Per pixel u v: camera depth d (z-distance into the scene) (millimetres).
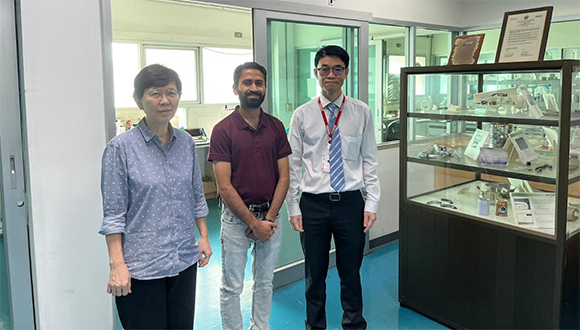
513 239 2287
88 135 2182
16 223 2012
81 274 2217
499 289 2373
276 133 2174
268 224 2086
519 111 2395
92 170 2207
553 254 2139
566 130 2049
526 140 2377
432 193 2918
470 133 2764
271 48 3000
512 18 2453
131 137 1617
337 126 2295
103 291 2291
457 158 2750
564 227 2098
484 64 2359
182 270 1731
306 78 3256
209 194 6133
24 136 2002
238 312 2236
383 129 4082
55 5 2039
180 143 1743
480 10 4332
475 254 2463
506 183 2621
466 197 2820
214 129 2078
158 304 1679
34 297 2094
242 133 2064
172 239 1683
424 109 2777
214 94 6422
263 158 2100
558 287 2135
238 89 2049
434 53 4465
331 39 3367
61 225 2137
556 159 2125
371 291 3131
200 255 1857
